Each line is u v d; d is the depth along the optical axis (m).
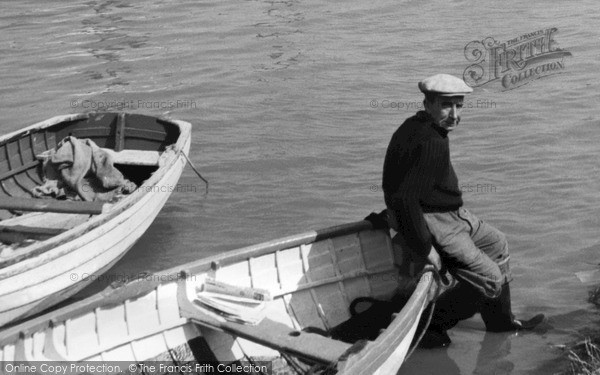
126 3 25.94
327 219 11.90
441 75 7.73
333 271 8.95
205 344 8.16
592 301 9.37
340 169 13.44
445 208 8.12
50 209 10.26
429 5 23.86
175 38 21.67
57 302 9.78
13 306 9.14
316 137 14.70
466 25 21.44
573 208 11.61
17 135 12.20
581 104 15.43
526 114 15.09
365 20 22.59
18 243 10.39
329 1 24.94
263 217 12.06
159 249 11.34
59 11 25.20
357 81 17.53
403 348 7.61
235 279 8.51
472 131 14.48
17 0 26.72
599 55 18.16
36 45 21.48
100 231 9.95
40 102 17.20
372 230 9.16
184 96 17.19
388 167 7.90
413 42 20.19
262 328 7.68
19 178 12.19
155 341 7.96
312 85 17.45
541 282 9.84
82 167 11.66
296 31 21.81
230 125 15.46
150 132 12.92
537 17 21.72
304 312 8.70
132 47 20.98
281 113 15.94
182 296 8.19
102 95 17.47
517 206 11.75
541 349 8.57
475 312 8.64
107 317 7.80
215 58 19.73
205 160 13.96
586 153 13.37
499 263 8.55
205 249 11.31
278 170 13.49
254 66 18.94
